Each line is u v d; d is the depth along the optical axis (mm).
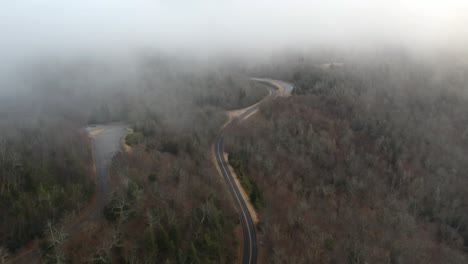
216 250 58875
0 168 59000
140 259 52625
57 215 58344
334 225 79688
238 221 72625
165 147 91000
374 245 74625
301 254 65938
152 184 68625
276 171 91812
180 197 67375
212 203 67500
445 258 79938
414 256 76125
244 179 84250
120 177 70438
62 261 49719
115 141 97688
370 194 93562
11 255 51531
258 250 66188
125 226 57688
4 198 55156
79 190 64500
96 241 54938
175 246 56156
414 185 100000
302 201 83750
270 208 79312
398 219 87438
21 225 53469
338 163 101125
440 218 95062
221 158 95750
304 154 100812
